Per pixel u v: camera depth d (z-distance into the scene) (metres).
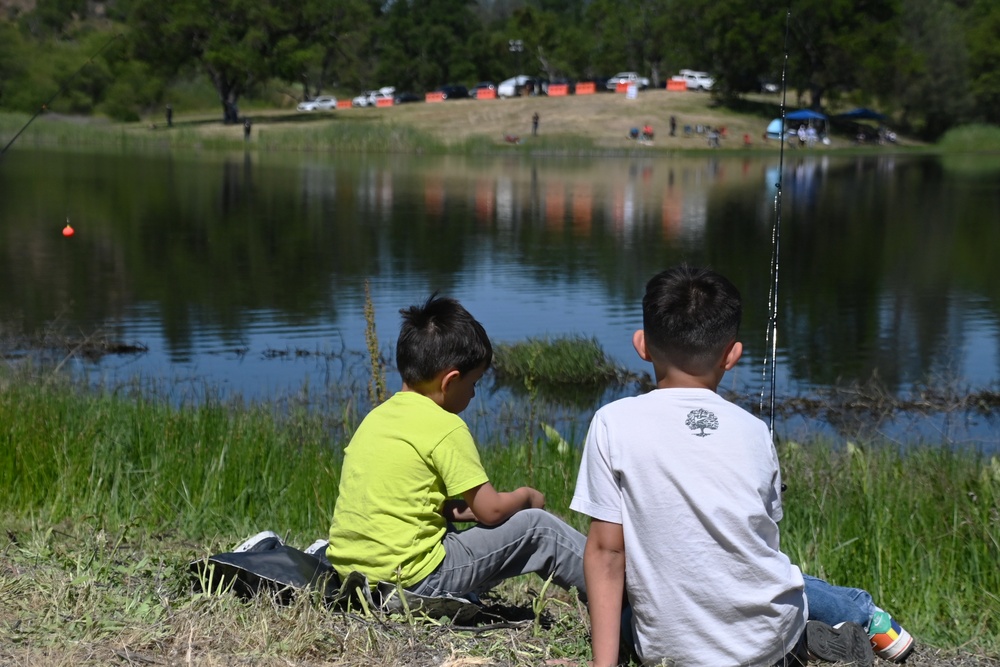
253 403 8.89
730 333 2.70
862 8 69.88
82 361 11.66
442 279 18.19
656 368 2.78
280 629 2.92
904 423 9.95
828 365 12.38
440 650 2.89
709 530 2.54
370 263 19.89
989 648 3.43
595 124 66.88
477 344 3.18
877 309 16.12
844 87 76.50
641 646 2.65
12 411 6.05
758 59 69.94
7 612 3.03
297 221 26.56
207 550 3.98
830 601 3.04
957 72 72.62
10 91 70.44
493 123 67.88
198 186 35.41
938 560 4.45
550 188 37.09
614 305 15.94
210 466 5.53
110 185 34.94
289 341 13.09
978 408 10.53
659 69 94.69
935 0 77.69
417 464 3.06
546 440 7.42
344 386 10.62
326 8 70.38
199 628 2.91
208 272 18.61
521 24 99.88
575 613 3.40
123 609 3.07
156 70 69.44
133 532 4.24
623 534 2.63
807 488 5.63
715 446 2.57
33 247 21.00
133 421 6.34
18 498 4.78
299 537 4.75
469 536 3.14
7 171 39.31
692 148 61.66
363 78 104.50
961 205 33.31
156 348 12.52
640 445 2.60
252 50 67.81
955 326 14.88
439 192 34.91
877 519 4.90
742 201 33.50
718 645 2.54
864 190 38.34
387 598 3.03
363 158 52.19
